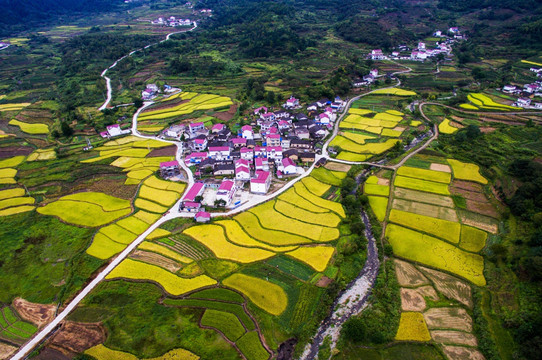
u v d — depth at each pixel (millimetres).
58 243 87125
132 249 84062
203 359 57594
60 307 68938
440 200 98250
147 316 65688
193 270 76625
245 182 113438
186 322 64250
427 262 76938
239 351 58812
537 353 52375
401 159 123625
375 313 65125
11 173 123625
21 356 59469
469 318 64062
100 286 73062
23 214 99062
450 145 129750
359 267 77250
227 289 71375
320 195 105250
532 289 64938
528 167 99375
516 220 85625
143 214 98188
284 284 72375
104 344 60562
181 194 108188
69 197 107625
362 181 112562
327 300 68125
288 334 62156
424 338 60594
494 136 128250
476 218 90000
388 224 89875
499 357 55594
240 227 91062
